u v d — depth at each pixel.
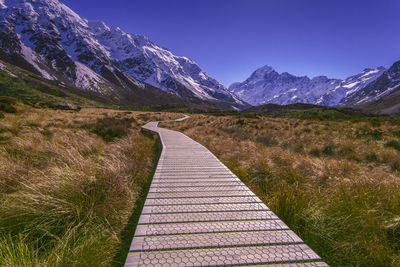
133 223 2.71
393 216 2.67
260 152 6.93
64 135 8.32
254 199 3.09
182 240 2.02
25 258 1.82
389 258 2.03
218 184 3.78
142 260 1.73
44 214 2.54
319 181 4.46
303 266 1.71
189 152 7.27
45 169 4.12
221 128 17.48
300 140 11.11
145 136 13.40
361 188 3.54
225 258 1.78
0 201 2.78
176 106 161.12
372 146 8.62
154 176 4.29
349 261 2.10
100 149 6.55
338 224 2.67
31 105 25.47
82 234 2.35
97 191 3.01
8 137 7.50
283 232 2.20
